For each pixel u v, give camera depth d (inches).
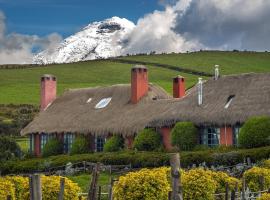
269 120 1749.5
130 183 951.6
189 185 1010.7
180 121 2009.1
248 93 1951.3
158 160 1758.1
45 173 1977.1
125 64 5900.6
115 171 1828.2
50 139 2522.1
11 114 4200.3
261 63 5531.5
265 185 1152.8
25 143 3358.8
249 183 1147.9
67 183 932.6
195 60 5693.9
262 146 1722.4
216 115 1918.1
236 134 1876.2
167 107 2170.3
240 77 2086.6
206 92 2094.0
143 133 2075.5
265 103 1854.1
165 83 4817.9
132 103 2388.0
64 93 2834.6
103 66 5880.9
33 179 586.6
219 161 1596.9
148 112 2217.0
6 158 2449.6
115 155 1914.4
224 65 5433.1
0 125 3627.0
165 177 969.5
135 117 2226.9
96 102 2568.9
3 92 4904.0
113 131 2218.3
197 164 1647.4
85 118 2452.0
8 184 913.5
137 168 1804.9
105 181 1599.4
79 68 5866.1
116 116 2329.0
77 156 2054.6
